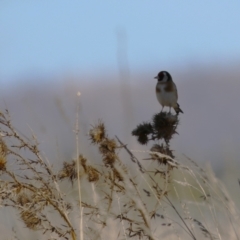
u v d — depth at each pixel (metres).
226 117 52.62
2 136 11.56
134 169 12.73
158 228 13.34
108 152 12.07
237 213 12.55
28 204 11.59
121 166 12.11
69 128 12.85
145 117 52.78
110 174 12.12
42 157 12.23
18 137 11.62
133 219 12.23
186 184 12.27
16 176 11.89
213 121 51.59
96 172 12.09
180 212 13.88
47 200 11.62
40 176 11.80
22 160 11.62
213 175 12.92
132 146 13.35
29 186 11.59
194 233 12.43
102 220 12.14
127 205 12.61
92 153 12.62
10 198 11.56
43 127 13.39
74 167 12.02
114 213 12.37
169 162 11.95
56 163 12.21
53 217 12.98
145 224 11.84
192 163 13.09
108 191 12.82
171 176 13.09
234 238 12.59
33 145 11.80
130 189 11.89
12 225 13.52
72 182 12.11
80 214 11.74
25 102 15.21
